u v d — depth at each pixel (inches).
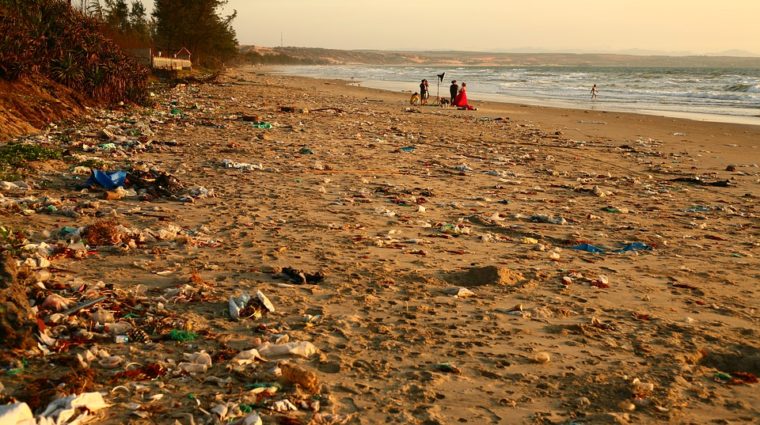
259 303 241.8
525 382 194.4
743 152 822.5
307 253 319.3
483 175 585.0
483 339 225.5
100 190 430.0
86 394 162.1
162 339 209.8
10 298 195.8
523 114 1328.7
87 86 920.3
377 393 183.9
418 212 424.5
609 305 265.3
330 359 203.9
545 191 527.8
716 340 231.3
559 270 311.9
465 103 1429.6
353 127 903.7
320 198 452.4
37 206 376.2
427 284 280.7
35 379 174.7
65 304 224.4
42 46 865.5
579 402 182.4
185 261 294.5
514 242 364.5
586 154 761.6
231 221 375.9
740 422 175.2
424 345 218.4
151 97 1143.6
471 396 184.5
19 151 518.0
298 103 1298.0
